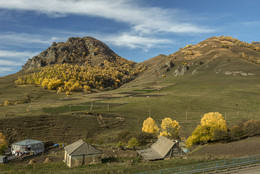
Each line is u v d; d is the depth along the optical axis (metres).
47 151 67.81
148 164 34.25
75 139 82.31
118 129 91.62
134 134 72.44
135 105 130.50
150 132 78.88
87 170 31.84
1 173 33.59
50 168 36.31
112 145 63.81
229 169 26.41
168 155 44.09
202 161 33.84
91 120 101.31
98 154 38.66
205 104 124.69
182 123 93.06
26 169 36.19
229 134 58.72
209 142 60.31
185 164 32.72
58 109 123.50
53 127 90.69
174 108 120.19
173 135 71.88
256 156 30.72
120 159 41.19
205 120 70.75
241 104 119.44
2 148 61.88
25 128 86.69
